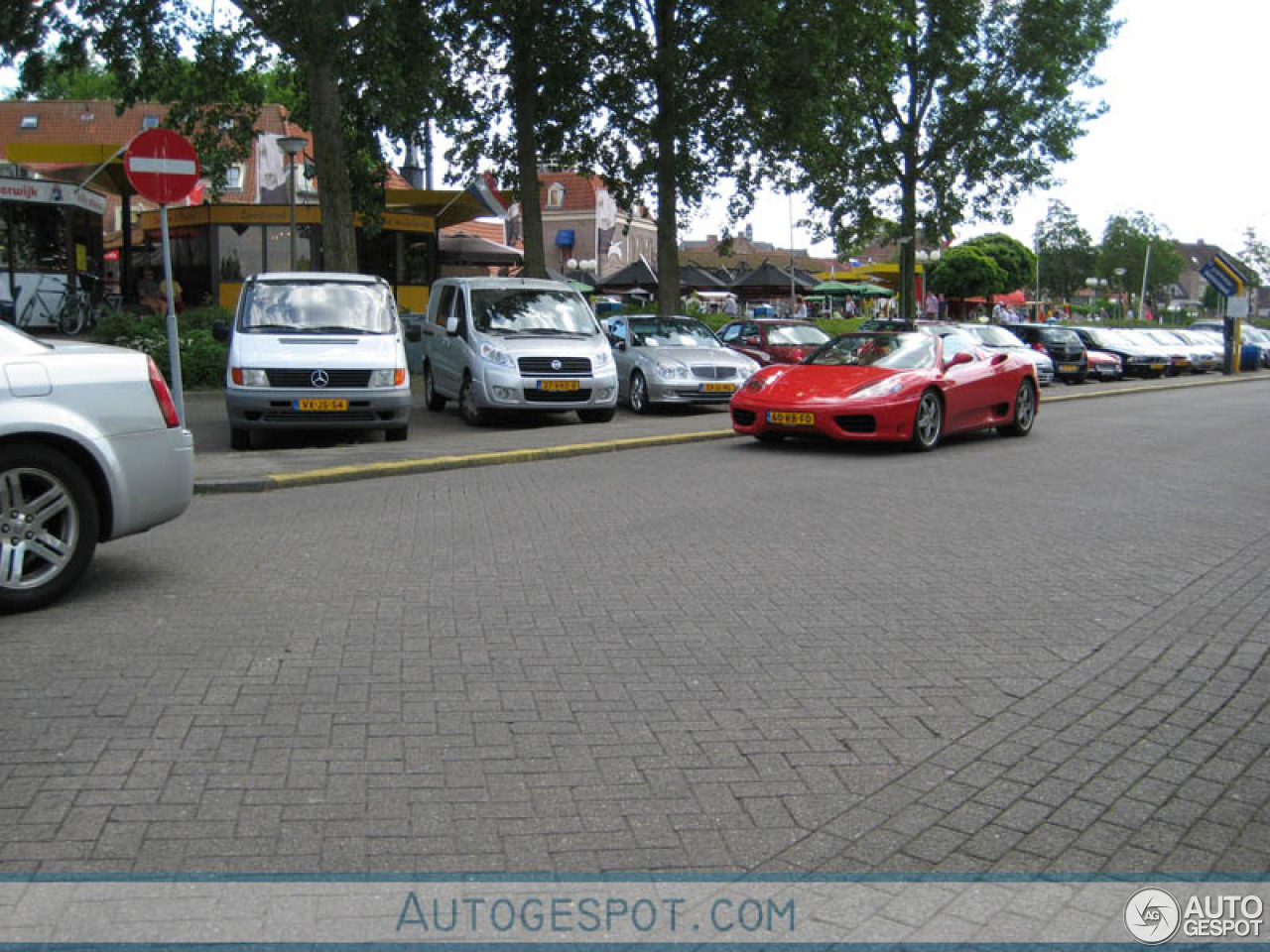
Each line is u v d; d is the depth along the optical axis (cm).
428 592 588
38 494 557
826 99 2416
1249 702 433
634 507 865
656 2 2398
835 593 598
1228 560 700
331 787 346
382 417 1227
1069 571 662
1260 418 1800
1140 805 342
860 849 314
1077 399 2241
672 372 1661
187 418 1513
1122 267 7894
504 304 1546
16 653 475
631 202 2689
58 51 1962
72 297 2297
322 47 1712
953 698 435
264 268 2962
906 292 3397
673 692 436
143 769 357
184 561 659
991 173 3272
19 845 307
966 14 3109
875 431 1201
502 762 367
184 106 1944
